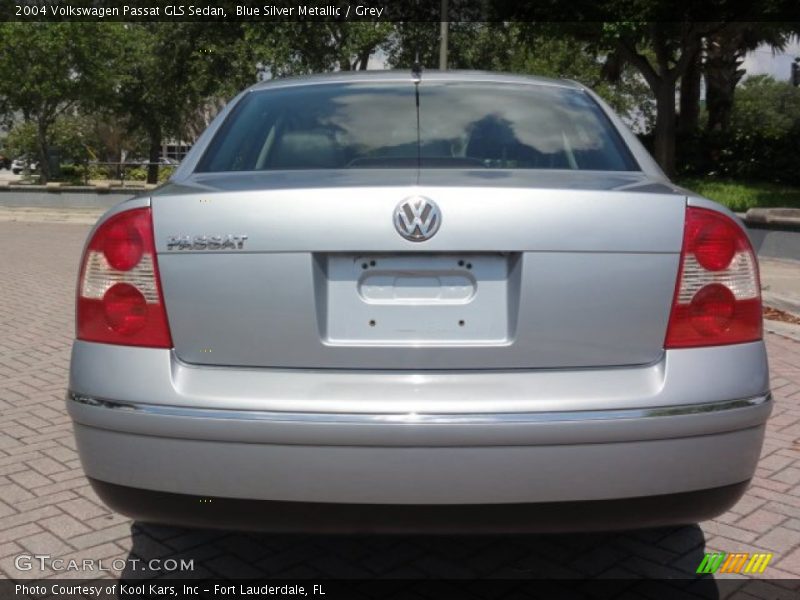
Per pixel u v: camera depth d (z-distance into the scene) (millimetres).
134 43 30500
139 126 35531
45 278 10477
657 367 2373
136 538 3352
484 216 2340
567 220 2354
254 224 2363
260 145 3133
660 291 2371
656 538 3359
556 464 2279
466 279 2383
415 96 3373
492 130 3172
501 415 2273
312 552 3258
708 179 22141
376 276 2383
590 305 2350
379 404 2293
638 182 2654
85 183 28688
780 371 5848
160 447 2342
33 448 4289
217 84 26672
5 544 3289
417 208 2336
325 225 2344
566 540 3342
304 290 2344
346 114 3264
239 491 2316
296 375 2355
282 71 25516
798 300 7871
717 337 2398
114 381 2385
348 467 2281
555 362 2357
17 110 31906
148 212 2438
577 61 35469
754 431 2430
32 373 5785
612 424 2277
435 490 2281
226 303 2363
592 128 3234
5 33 26922
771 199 18094
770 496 3746
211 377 2363
